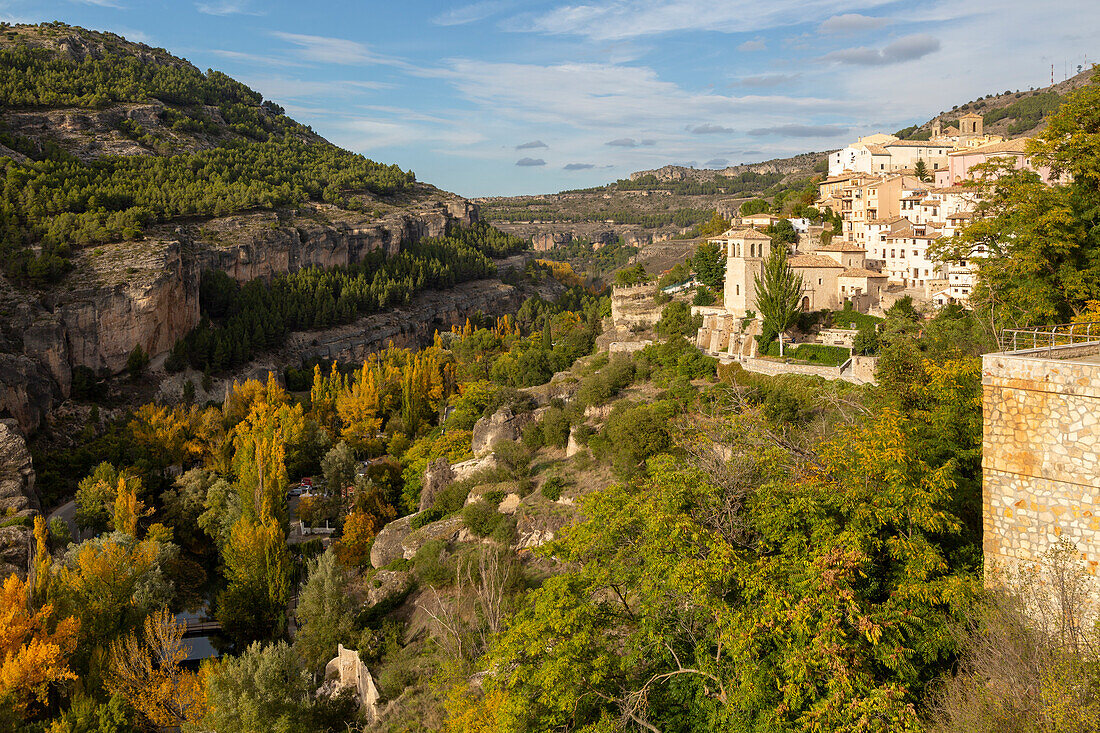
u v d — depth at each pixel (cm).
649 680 2441
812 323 8806
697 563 2302
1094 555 1852
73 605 5938
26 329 12512
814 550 2292
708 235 15200
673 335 9488
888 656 2064
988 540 2069
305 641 5728
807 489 2470
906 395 2878
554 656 2466
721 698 2306
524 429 8638
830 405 5325
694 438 4622
